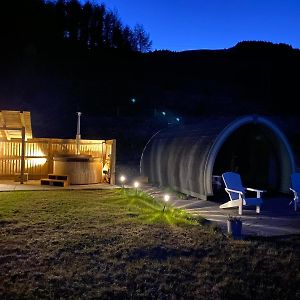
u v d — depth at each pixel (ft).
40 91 140.56
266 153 47.03
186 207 35.86
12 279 17.33
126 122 110.63
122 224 27.35
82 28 200.75
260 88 178.50
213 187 44.73
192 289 16.98
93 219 28.78
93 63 182.19
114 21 217.15
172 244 22.85
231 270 19.21
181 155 44.86
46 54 172.96
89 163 50.62
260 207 36.65
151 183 53.16
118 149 88.12
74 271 18.38
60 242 22.59
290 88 171.32
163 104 137.49
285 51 237.86
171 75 190.70
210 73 201.67
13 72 148.05
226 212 33.86
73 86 148.36
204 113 131.03
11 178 53.26
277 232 26.53
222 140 39.40
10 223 27.02
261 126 43.96
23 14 171.83
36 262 19.43
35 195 40.16
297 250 22.54
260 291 17.06
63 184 47.16
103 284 17.12
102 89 147.13
